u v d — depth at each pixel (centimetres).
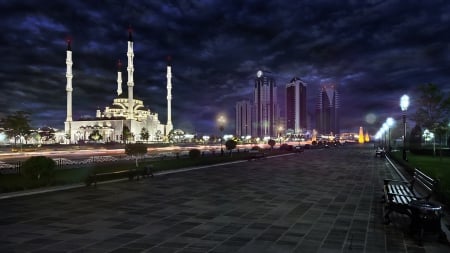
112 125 16912
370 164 3738
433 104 4353
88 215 1216
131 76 17200
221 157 4528
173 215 1223
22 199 1531
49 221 1124
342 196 1644
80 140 16050
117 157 4500
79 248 844
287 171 2916
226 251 828
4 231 998
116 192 1742
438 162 3622
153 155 5100
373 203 1465
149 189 1848
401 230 1026
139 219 1159
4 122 7831
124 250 829
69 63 16512
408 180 2255
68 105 16862
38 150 7512
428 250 842
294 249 847
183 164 3328
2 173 2412
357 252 827
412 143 6347
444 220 1091
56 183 1973
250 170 2994
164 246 863
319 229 1037
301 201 1508
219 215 1226
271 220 1152
